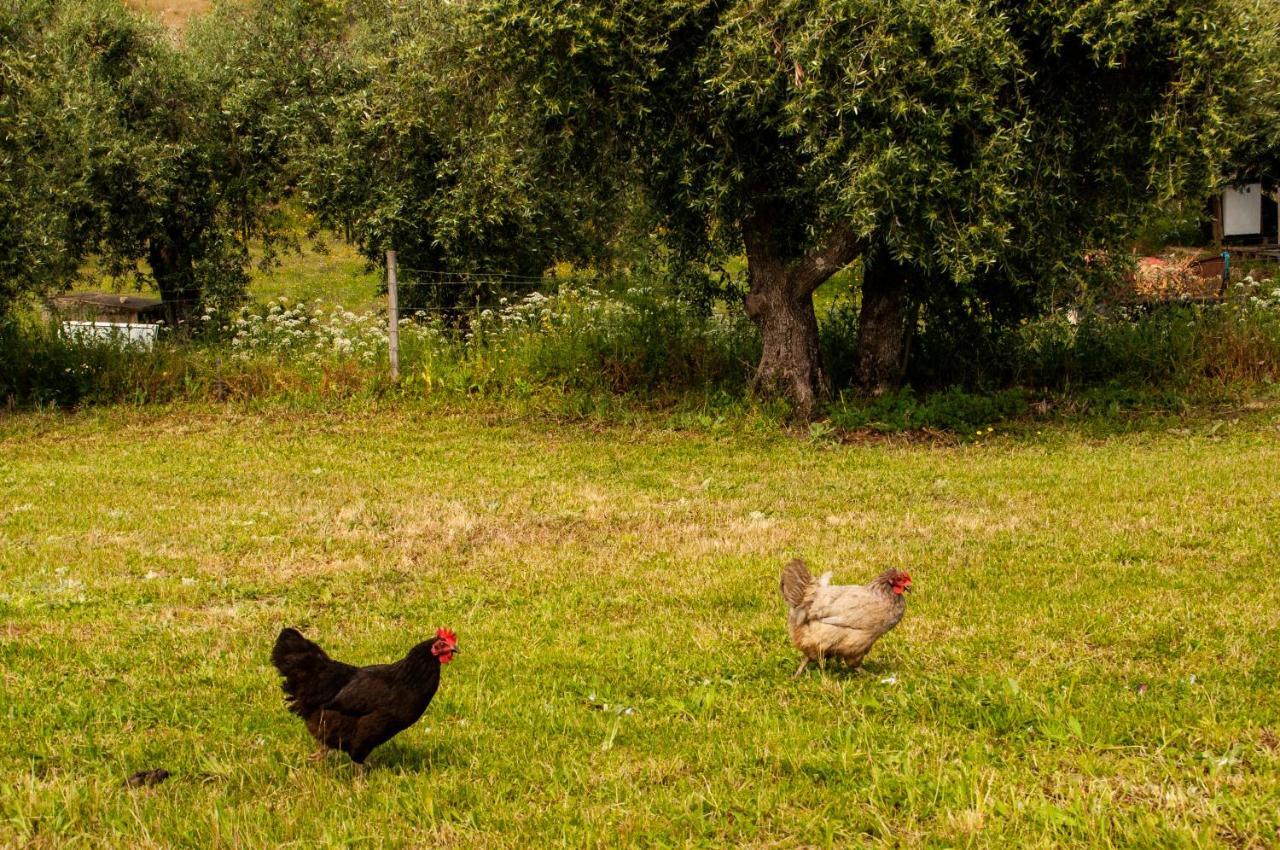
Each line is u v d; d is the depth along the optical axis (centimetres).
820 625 858
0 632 1009
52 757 742
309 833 627
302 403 2242
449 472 1762
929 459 1806
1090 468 1675
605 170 2116
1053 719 761
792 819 638
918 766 697
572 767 718
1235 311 2323
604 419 2122
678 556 1268
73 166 2761
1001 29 1731
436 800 668
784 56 1775
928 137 1741
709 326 2339
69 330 2469
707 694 833
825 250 2041
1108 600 1045
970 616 1018
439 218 2589
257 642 986
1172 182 1827
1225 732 732
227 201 3039
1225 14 1802
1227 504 1401
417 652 689
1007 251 1917
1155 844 587
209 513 1502
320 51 2923
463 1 2080
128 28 2977
